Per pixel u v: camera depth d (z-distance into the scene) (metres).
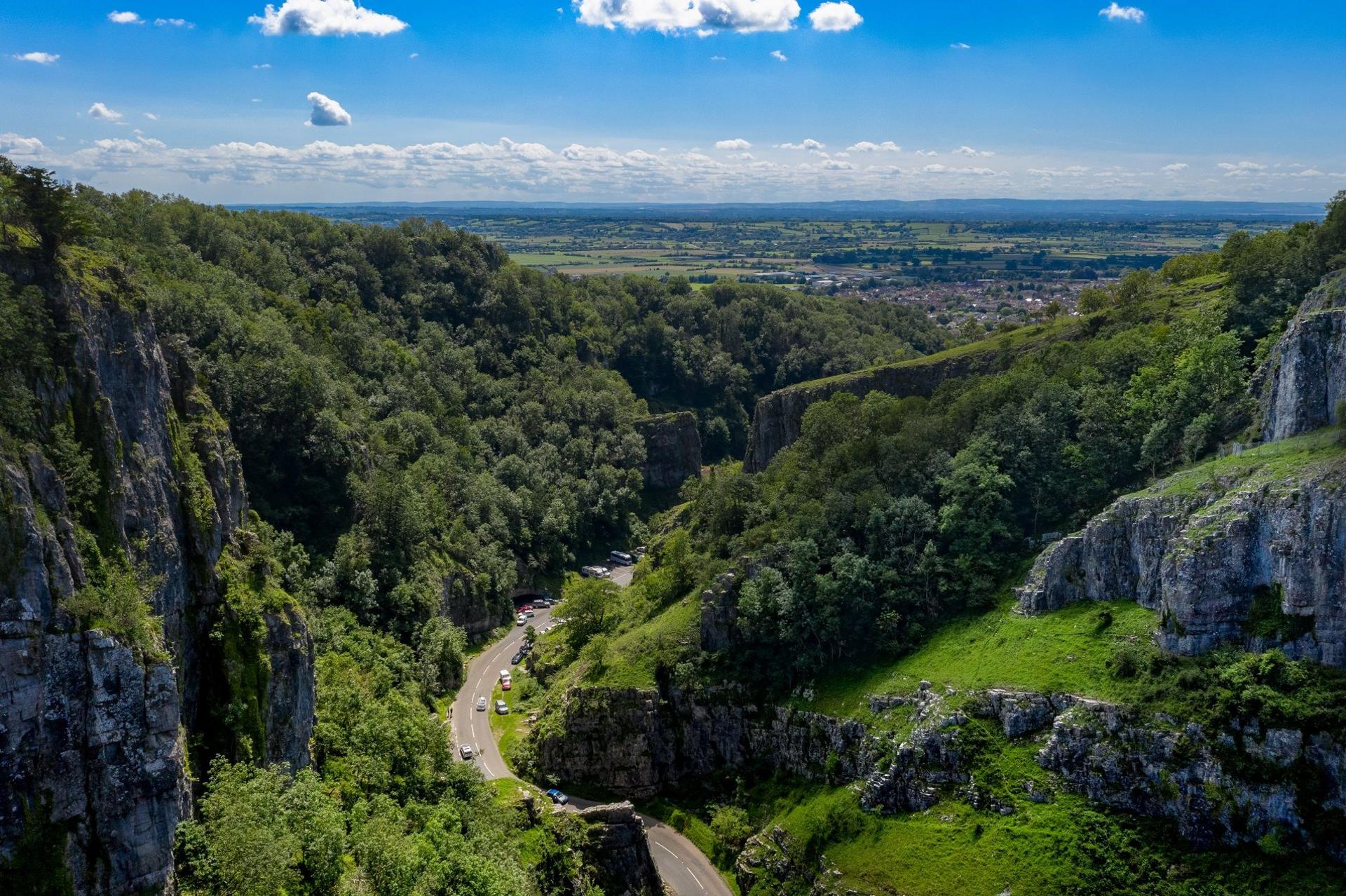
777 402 193.38
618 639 134.75
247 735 77.31
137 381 78.19
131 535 71.38
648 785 118.56
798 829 102.75
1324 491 85.94
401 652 134.38
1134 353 129.25
